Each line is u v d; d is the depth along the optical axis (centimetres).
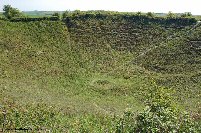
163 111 2016
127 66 8325
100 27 9981
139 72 7925
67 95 6197
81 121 4109
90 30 9812
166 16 10381
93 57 8706
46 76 7231
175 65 8075
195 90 6700
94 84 7106
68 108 4841
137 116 2045
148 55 8731
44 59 8131
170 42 9175
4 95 4991
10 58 7769
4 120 3859
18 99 4875
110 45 9350
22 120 3978
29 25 9438
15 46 8344
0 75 6725
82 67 8106
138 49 9181
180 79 7306
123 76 7725
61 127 3928
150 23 10169
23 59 7888
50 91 6259
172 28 9844
